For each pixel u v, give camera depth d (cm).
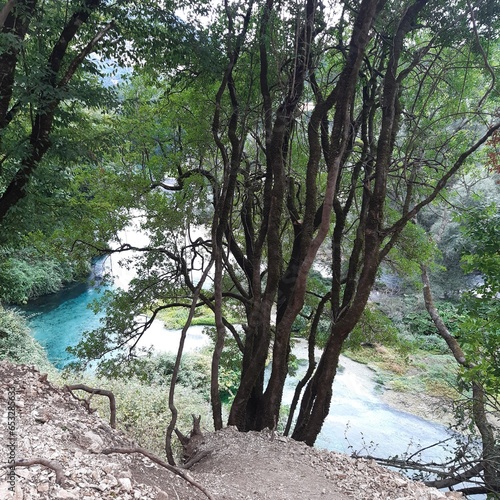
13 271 2366
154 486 404
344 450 1582
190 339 2455
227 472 597
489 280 934
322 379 953
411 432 1717
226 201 1048
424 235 1432
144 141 1300
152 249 1257
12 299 2462
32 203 1106
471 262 984
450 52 1149
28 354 1794
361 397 1970
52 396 539
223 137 1295
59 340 2292
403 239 1352
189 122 1248
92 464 384
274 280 989
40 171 1077
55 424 460
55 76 1002
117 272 2931
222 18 1123
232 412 973
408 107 1352
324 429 1717
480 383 960
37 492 311
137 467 456
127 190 1260
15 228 1121
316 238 834
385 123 913
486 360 921
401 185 1345
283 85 1014
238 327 2073
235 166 1069
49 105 988
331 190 793
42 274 2700
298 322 1848
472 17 821
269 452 688
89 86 1067
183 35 1077
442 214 2539
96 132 1267
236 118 1095
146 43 1120
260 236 1071
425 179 1356
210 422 1545
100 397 1470
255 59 1157
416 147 1235
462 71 1255
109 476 369
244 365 1062
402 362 2242
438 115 1395
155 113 1343
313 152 973
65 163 1154
